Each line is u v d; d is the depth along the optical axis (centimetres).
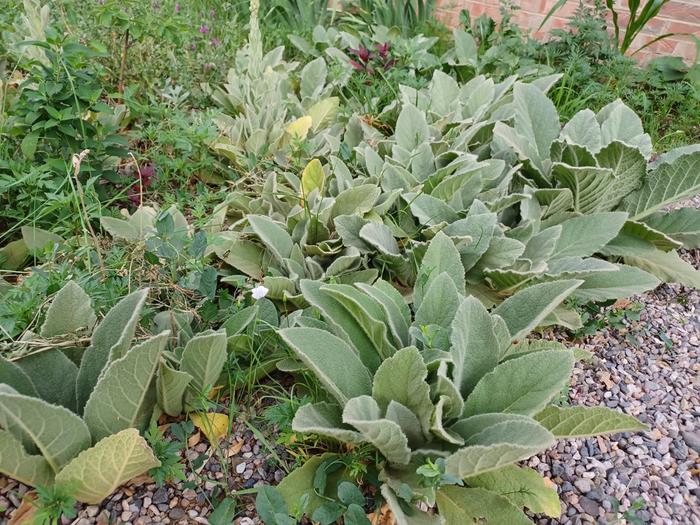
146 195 288
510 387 172
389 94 381
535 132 301
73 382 176
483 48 455
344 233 244
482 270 240
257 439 190
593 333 242
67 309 180
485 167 273
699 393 223
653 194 280
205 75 371
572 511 179
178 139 274
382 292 192
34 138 245
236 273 247
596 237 250
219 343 173
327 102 338
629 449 199
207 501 173
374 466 177
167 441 186
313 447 183
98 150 260
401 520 147
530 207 259
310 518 167
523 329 187
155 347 153
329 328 194
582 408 168
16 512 162
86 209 244
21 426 144
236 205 274
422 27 507
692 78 418
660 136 397
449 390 166
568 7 489
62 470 150
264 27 476
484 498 166
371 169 279
